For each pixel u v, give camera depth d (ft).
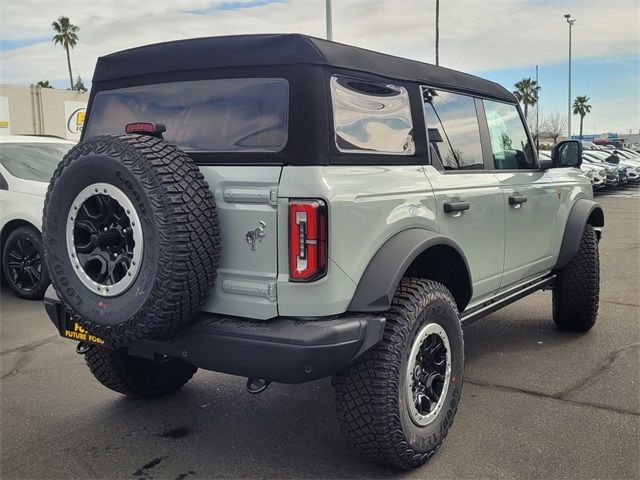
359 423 9.63
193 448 11.35
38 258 22.70
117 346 10.55
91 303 9.44
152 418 12.72
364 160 10.07
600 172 79.36
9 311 21.59
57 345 17.83
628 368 15.19
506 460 10.65
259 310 9.25
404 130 11.32
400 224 10.34
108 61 11.84
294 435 11.85
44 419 12.71
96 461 10.91
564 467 10.39
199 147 10.30
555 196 16.57
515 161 15.64
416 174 11.21
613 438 11.43
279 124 9.53
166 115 10.89
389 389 9.52
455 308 11.10
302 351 8.71
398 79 11.41
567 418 12.32
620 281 25.64
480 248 13.07
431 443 10.38
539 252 15.92
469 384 14.23
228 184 9.39
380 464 10.41
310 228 8.87
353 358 9.25
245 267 9.32
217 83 10.32
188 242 8.74
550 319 19.99
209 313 9.71
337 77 9.90
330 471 10.44
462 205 12.05
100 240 9.20
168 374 13.70
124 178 8.87
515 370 15.15
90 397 13.91
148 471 10.53
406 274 11.28
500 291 14.70
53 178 9.71
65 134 102.17
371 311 9.46
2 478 10.30
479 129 14.01
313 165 9.16
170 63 10.89
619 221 49.24
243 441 11.63
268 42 9.90
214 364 9.32
